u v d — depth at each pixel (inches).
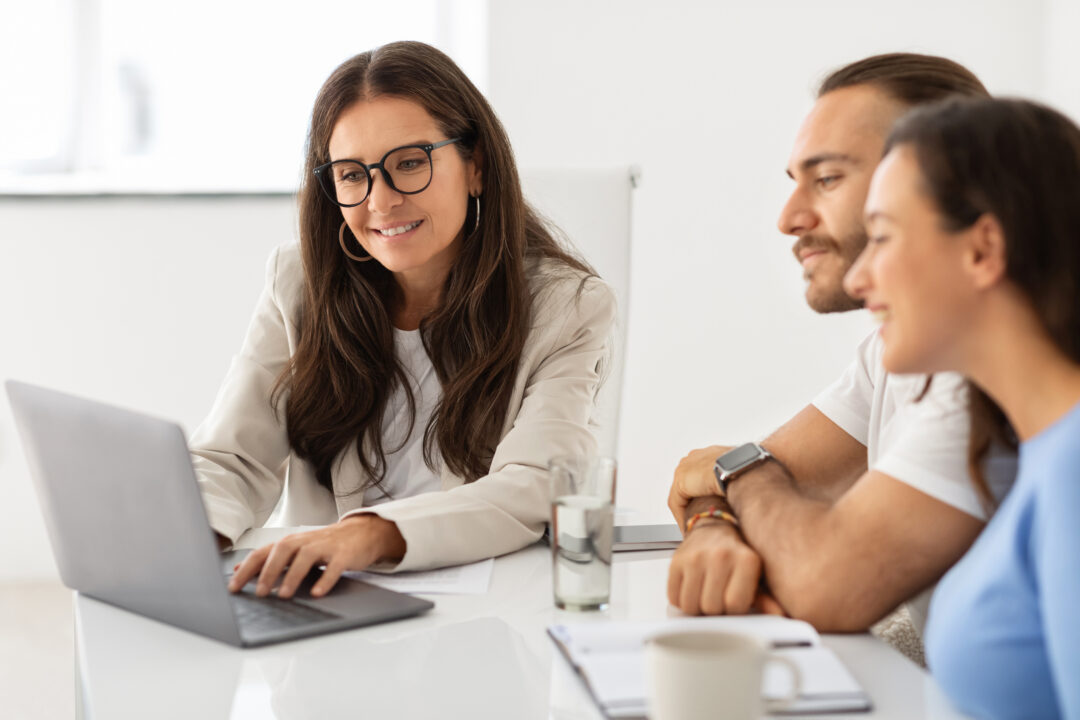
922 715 32.1
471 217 68.2
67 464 42.3
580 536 42.8
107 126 137.9
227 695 34.4
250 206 129.0
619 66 132.9
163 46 136.9
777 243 138.3
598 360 67.1
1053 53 138.3
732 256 137.9
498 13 130.2
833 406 54.7
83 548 43.9
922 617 46.0
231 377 66.6
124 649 38.8
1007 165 30.6
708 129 135.3
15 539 129.8
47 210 125.5
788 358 140.3
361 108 62.8
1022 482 30.4
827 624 39.2
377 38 139.6
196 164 139.4
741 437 140.6
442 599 45.0
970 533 36.9
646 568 49.4
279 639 39.4
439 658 37.8
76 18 134.6
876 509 38.3
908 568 37.9
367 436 66.6
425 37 140.2
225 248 129.2
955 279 31.4
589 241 82.5
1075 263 30.2
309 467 67.5
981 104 32.2
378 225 63.4
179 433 37.2
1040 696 30.1
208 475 60.4
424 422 67.6
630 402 138.4
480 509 51.9
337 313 65.9
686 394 139.3
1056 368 30.8
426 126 63.2
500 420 65.3
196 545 38.4
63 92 136.0
